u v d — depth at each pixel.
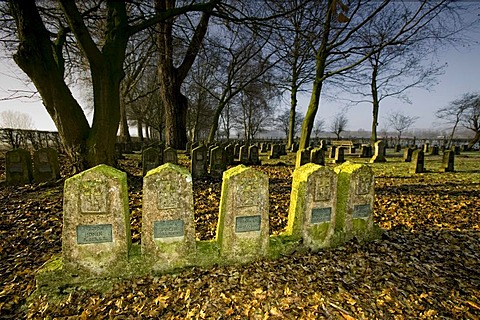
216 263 3.74
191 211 3.56
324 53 13.85
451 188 9.04
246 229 3.81
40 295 3.21
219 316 2.88
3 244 4.48
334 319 2.84
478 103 35.41
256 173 3.77
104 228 3.31
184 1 13.02
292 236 4.18
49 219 5.50
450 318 2.89
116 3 7.98
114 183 3.28
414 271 3.73
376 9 10.58
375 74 27.19
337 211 4.53
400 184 9.81
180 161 15.19
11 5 7.07
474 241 4.85
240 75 22.44
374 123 28.19
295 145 26.59
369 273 3.65
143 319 2.85
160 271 3.54
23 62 7.29
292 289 3.29
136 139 40.84
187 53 18.48
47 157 8.48
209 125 49.16
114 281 3.37
